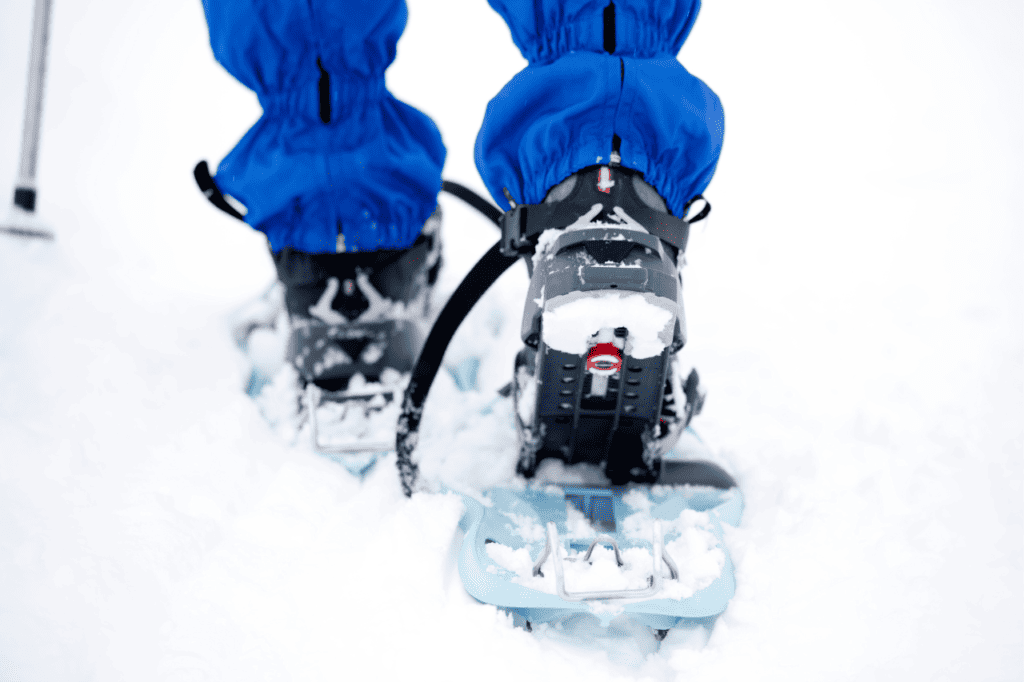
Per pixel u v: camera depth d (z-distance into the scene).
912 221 3.98
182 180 4.20
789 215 4.13
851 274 3.38
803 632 1.30
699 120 1.51
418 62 6.38
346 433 1.90
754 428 2.20
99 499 1.58
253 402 2.04
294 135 1.84
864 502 1.66
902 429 2.08
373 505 1.65
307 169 1.86
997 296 3.07
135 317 2.36
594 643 1.33
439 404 2.09
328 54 1.79
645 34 1.56
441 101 5.54
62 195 3.59
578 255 1.39
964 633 1.28
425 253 2.08
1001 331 2.76
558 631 1.36
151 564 1.40
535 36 1.58
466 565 1.41
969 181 4.55
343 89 1.83
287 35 1.74
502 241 1.53
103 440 1.78
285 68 1.79
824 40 7.57
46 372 2.01
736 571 1.44
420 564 1.43
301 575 1.42
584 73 1.50
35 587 1.30
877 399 2.34
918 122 5.73
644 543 1.48
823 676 1.21
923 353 2.62
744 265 3.51
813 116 5.98
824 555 1.47
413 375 1.56
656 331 1.38
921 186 4.52
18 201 2.69
